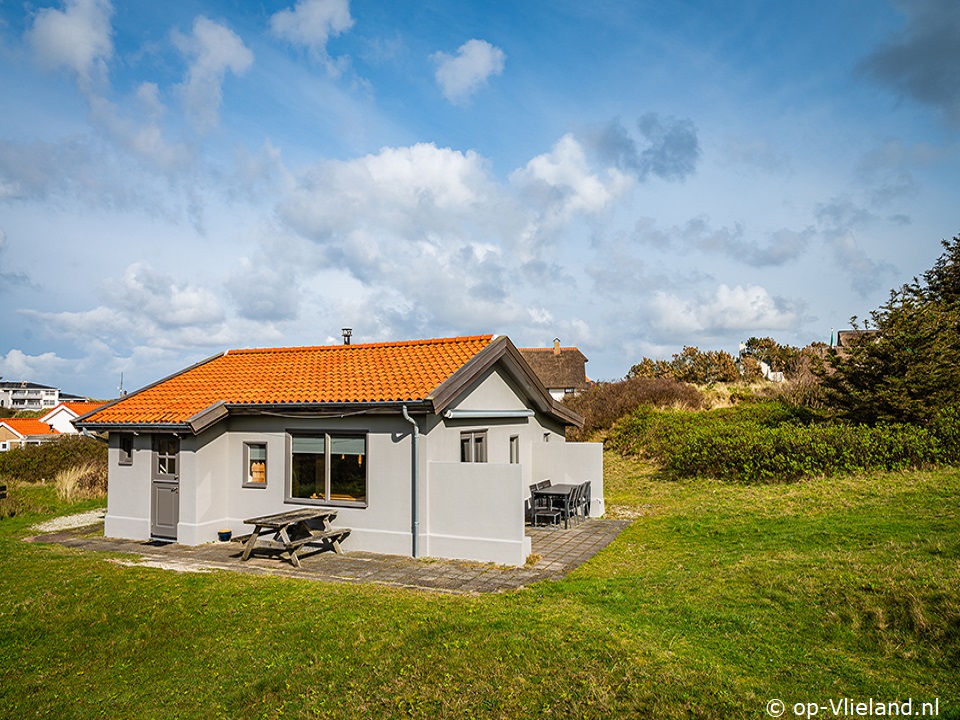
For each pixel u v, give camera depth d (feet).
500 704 18.25
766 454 54.54
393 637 23.04
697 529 40.55
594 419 84.84
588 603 26.86
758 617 23.52
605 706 17.69
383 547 37.91
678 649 21.31
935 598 22.49
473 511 36.22
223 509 43.24
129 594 28.78
